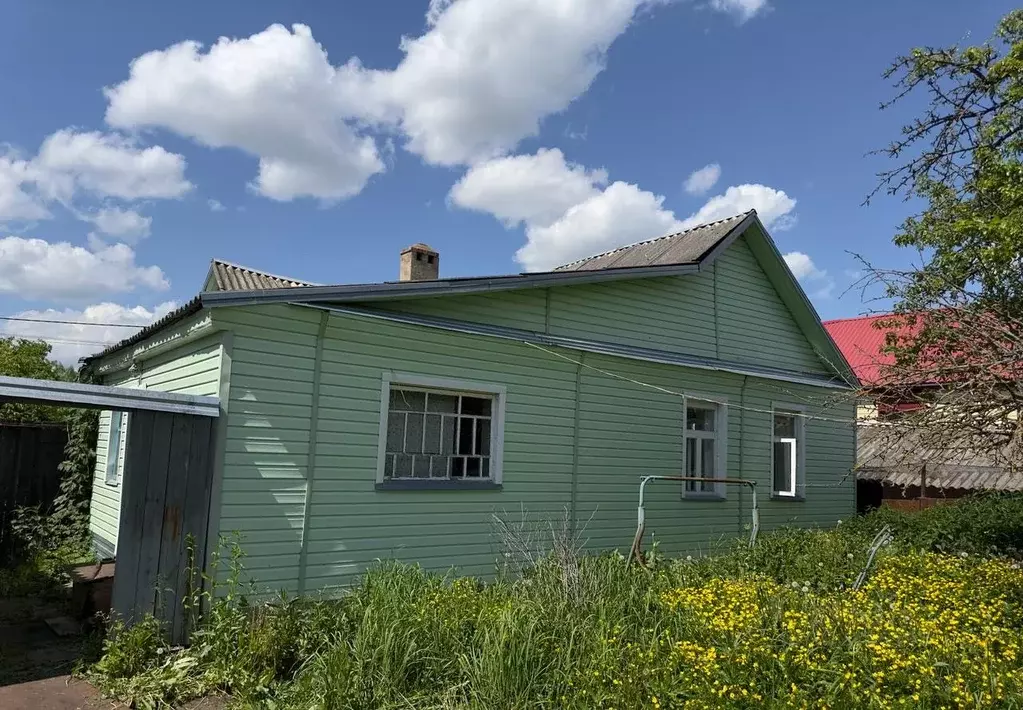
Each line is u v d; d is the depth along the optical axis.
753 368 12.30
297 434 7.14
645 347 10.60
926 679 3.89
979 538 9.42
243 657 5.52
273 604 6.34
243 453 6.77
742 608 5.28
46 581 8.90
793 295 12.80
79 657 6.21
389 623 5.15
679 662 4.38
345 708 4.54
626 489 10.14
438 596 5.74
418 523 7.98
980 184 8.08
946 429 5.83
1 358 18.17
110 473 10.27
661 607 5.52
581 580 6.02
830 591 6.77
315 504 7.21
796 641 4.44
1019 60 8.08
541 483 9.18
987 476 13.41
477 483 8.55
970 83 8.86
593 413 9.86
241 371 6.82
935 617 5.54
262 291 6.73
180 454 6.39
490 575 8.48
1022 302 6.52
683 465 10.97
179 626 6.23
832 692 3.86
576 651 4.82
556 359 9.50
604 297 10.13
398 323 7.88
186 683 5.37
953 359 6.01
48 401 5.78
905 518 10.63
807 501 12.97
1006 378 5.58
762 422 12.38
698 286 11.54
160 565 6.20
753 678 4.06
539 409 9.25
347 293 7.29
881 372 6.51
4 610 7.84
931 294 6.30
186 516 6.38
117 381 10.82
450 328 8.30
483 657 4.64
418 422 8.30
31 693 5.36
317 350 7.35
